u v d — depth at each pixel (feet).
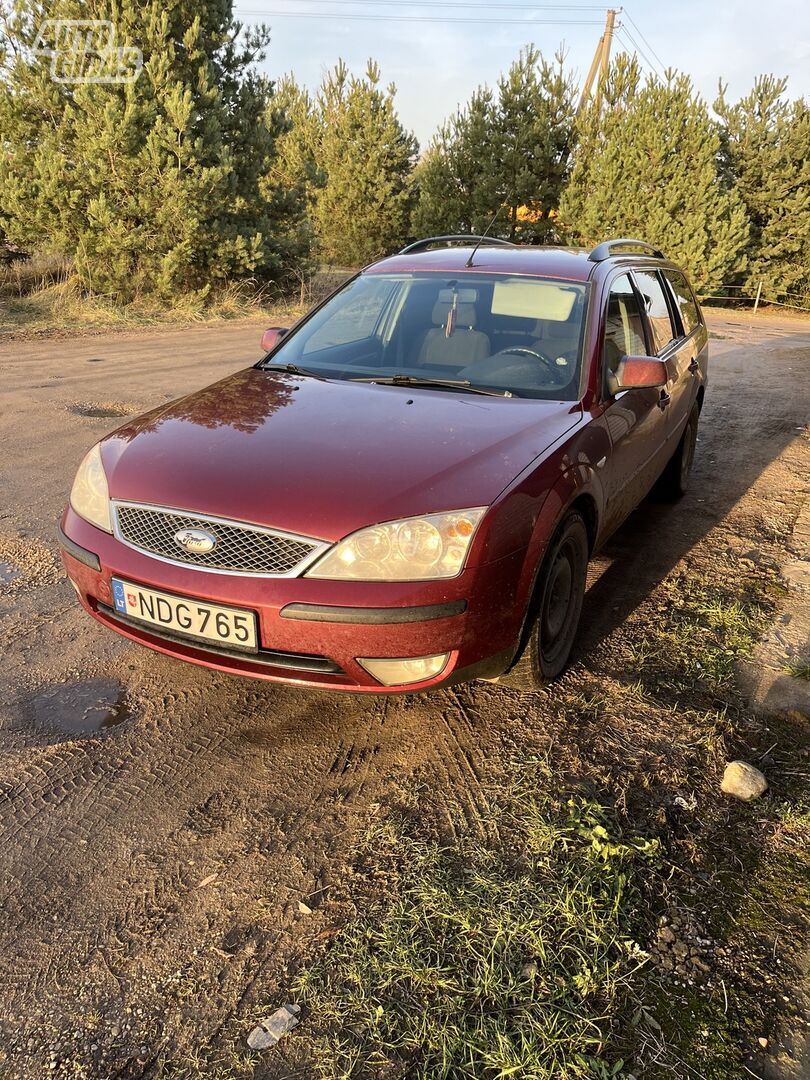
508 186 72.64
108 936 6.36
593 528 10.39
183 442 9.07
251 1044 5.51
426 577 7.59
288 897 6.76
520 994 5.83
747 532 15.87
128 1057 5.42
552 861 7.11
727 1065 5.43
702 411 27.73
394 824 7.57
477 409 9.73
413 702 9.63
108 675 10.00
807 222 72.28
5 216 45.85
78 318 44.57
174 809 7.77
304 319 13.38
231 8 46.44
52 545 13.70
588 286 12.05
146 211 45.09
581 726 9.22
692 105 67.77
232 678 10.04
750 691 10.07
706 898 6.83
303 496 7.82
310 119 86.89
